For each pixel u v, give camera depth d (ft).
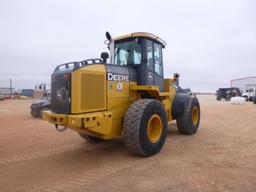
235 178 14.12
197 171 15.34
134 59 21.72
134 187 13.29
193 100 27.12
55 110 18.11
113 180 14.35
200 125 33.24
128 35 21.77
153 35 22.41
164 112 20.30
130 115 18.03
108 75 18.62
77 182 14.25
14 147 22.70
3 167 17.13
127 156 19.10
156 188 13.09
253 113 50.11
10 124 37.91
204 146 21.57
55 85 18.19
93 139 23.72
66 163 17.84
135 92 21.29
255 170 15.38
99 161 18.10
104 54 19.48
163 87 24.77
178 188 13.00
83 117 16.02
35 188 13.56
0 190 13.38
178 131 28.48
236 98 88.48
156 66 23.58
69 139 25.90
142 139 17.90
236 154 18.88
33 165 17.51
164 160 17.71
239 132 27.99
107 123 17.79
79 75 16.66
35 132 30.35
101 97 18.01
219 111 55.21
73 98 16.69
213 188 12.89
